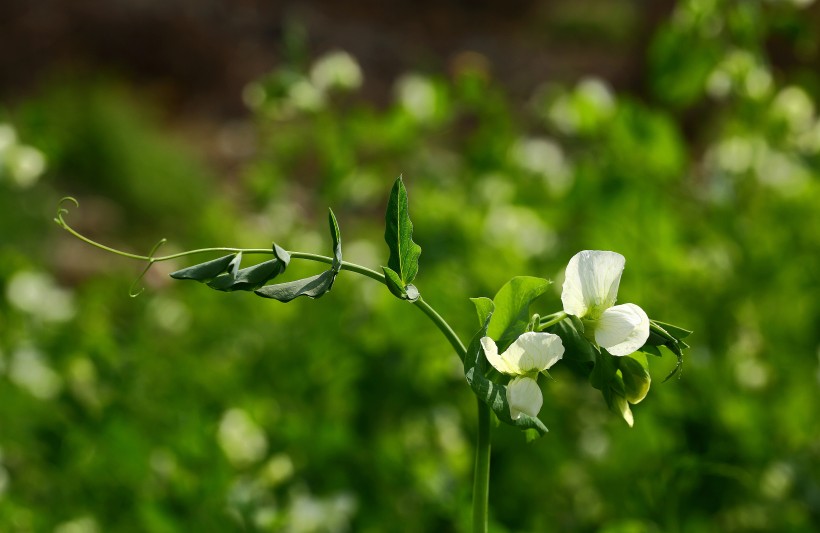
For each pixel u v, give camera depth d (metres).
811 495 1.11
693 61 1.35
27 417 1.37
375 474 1.16
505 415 0.75
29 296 1.62
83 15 5.21
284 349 1.46
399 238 0.76
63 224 0.76
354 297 1.45
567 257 1.42
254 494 1.07
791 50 2.58
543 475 1.23
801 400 1.21
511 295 0.77
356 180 1.55
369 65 5.54
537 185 1.49
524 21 6.29
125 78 5.10
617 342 0.76
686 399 1.17
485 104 1.56
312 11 5.87
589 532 1.16
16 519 1.19
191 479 1.08
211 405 1.35
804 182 1.45
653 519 1.07
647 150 1.37
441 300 1.33
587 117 1.43
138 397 1.36
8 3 5.21
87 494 1.18
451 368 1.31
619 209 1.33
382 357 1.33
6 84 4.98
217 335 1.61
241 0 5.65
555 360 0.75
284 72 1.50
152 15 5.22
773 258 1.34
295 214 1.84
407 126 1.50
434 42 5.92
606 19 6.14
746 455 1.12
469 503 1.04
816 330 1.30
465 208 1.48
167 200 3.77
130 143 3.89
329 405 1.34
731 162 1.44
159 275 1.91
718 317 1.30
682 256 1.33
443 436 1.24
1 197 3.23
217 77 5.11
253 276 0.75
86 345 1.41
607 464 1.18
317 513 1.07
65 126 3.84
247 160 4.21
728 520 1.11
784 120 1.41
